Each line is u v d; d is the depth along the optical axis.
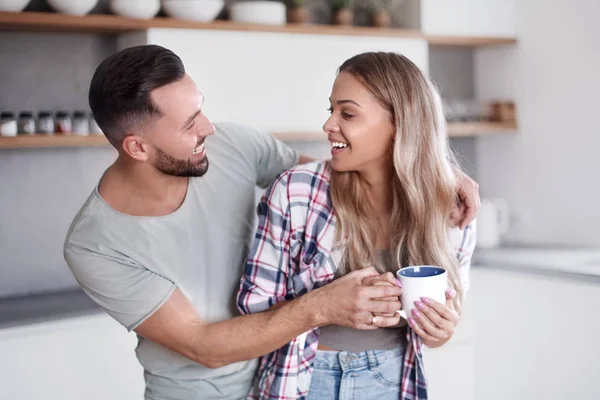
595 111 3.33
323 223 1.57
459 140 3.85
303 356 1.58
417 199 1.51
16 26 2.73
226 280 1.67
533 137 3.60
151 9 2.81
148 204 1.62
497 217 3.68
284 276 1.60
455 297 1.58
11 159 2.95
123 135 1.53
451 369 3.18
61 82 2.99
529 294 3.10
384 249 1.60
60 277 3.07
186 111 1.51
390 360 1.60
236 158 1.73
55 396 2.55
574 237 3.47
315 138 3.16
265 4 3.02
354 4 3.38
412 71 1.50
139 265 1.59
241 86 2.98
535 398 3.13
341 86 1.49
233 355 1.51
